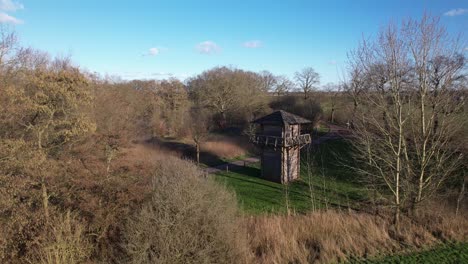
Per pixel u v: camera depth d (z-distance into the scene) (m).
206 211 11.11
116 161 14.23
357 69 22.36
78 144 14.80
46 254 10.88
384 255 13.32
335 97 61.44
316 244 14.09
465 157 19.52
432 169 17.66
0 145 12.36
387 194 21.09
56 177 13.38
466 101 17.28
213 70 63.22
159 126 52.00
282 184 32.44
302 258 12.77
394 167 17.59
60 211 12.86
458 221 15.95
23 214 12.18
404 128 18.27
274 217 16.89
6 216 12.07
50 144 14.35
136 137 41.59
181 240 10.39
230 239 11.41
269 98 63.94
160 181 12.39
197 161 40.75
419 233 15.18
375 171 22.80
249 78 63.81
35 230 12.27
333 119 63.00
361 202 22.81
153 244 10.39
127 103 44.44
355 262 12.78
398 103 16.89
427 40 16.66
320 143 48.44
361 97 19.64
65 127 15.10
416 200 16.98
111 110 32.41
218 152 45.19
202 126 45.78
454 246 13.95
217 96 57.66
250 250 12.83
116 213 12.48
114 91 40.81
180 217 10.54
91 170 13.51
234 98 58.03
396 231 15.47
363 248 13.82
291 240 13.78
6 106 13.08
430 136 17.73
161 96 59.50
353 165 34.66
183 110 54.22
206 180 12.91
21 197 12.88
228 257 11.26
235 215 13.53
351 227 15.45
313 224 15.56
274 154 34.03
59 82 14.27
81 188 13.24
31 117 14.23
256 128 48.09
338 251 13.29
